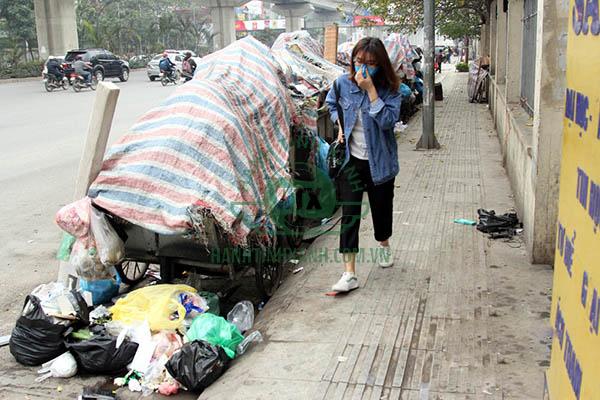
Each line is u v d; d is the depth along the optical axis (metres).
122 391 4.01
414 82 19.00
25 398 3.95
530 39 8.41
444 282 5.05
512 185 8.03
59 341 4.25
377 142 4.75
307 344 4.10
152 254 4.91
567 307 2.05
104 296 5.09
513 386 3.48
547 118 5.08
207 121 4.68
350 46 16.67
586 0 1.84
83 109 20.84
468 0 22.02
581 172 1.88
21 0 46.75
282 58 8.12
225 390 3.70
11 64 42.28
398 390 3.51
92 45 53.56
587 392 1.76
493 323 4.27
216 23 57.06
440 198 7.84
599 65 1.69
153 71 36.12
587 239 1.80
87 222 4.50
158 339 4.19
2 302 5.54
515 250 5.74
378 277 5.21
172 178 4.49
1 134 15.38
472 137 13.29
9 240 7.25
